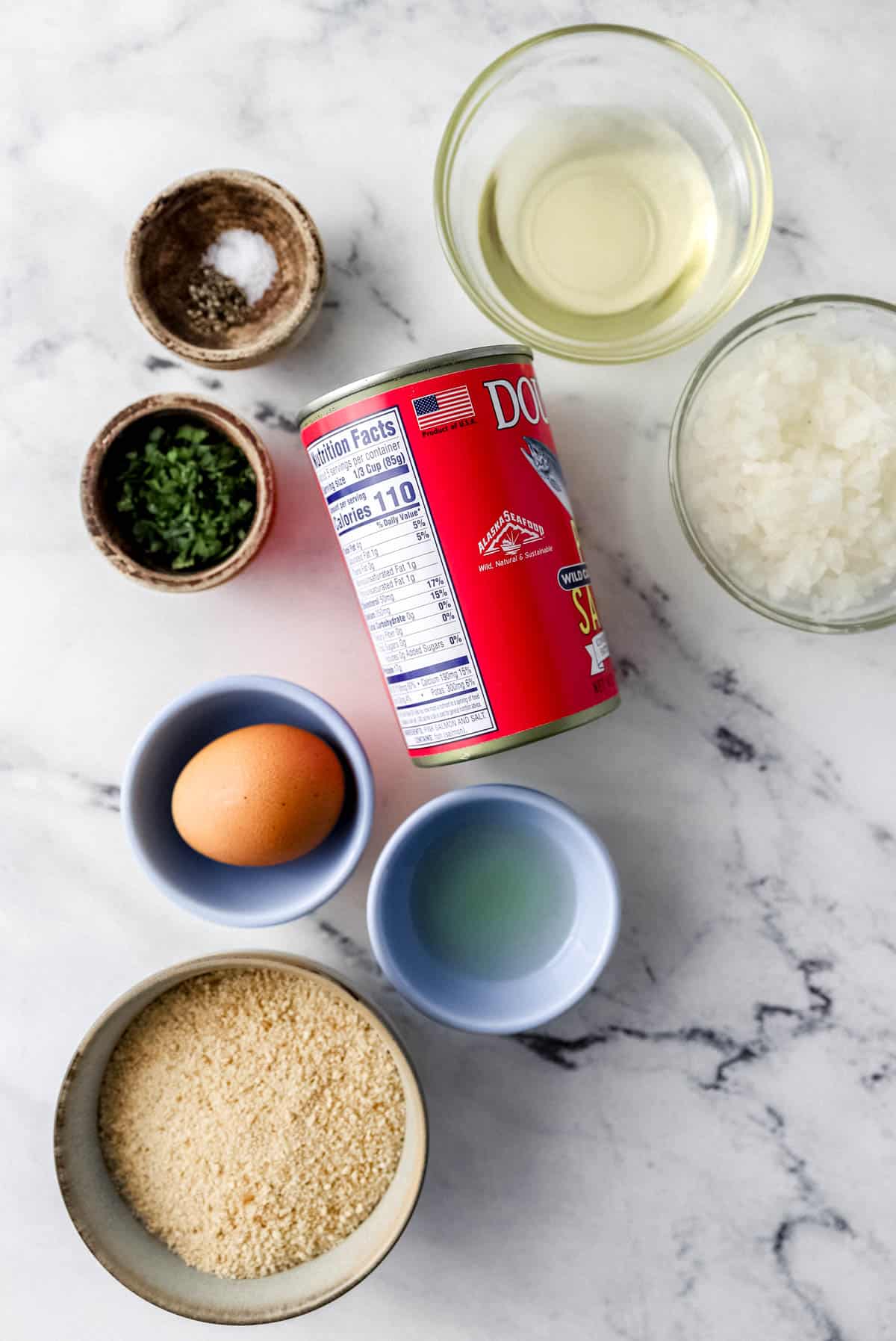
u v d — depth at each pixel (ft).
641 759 2.85
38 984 2.91
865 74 2.77
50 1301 2.91
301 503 2.84
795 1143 2.84
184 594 2.86
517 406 2.26
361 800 2.53
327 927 2.88
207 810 2.43
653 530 2.82
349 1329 2.88
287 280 2.73
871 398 2.49
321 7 2.80
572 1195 2.86
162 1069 2.73
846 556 2.55
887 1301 2.81
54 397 2.86
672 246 2.67
